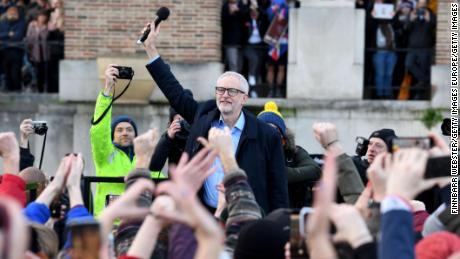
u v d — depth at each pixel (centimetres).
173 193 539
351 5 1745
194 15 1775
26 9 1834
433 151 630
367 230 625
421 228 867
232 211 704
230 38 1789
